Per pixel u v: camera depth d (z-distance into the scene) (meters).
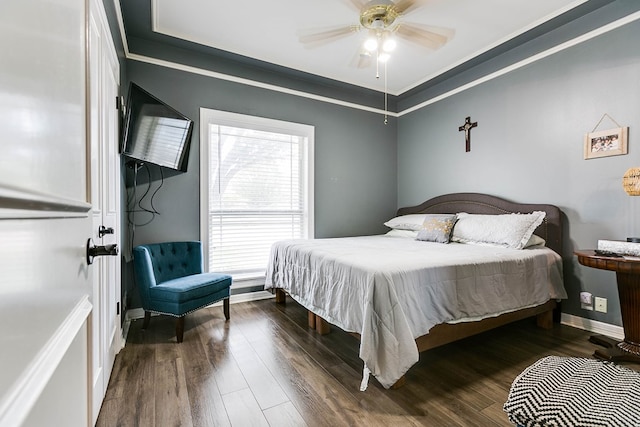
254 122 3.48
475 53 3.19
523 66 3.03
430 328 1.85
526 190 3.02
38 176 0.52
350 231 4.18
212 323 2.74
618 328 2.43
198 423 1.46
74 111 0.77
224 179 3.38
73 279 0.71
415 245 2.86
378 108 4.39
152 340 2.37
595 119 2.54
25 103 0.47
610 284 2.48
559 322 2.76
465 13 2.54
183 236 3.11
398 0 2.31
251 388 1.74
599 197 2.52
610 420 0.82
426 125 4.11
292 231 3.80
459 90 3.67
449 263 2.02
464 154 3.62
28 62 0.49
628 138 2.36
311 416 1.51
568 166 2.71
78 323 0.72
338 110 4.07
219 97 3.28
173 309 2.35
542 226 2.82
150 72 2.95
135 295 2.87
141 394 1.68
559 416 0.88
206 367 1.97
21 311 0.43
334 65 3.45
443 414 1.53
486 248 2.65
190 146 3.12
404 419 1.49
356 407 1.58
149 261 2.49
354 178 4.20
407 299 1.78
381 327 1.68
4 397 0.38
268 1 2.40
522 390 1.00
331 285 2.15
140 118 2.47
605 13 2.47
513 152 3.13
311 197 3.86
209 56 3.22
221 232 3.36
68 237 0.67
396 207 4.57
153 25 2.70
